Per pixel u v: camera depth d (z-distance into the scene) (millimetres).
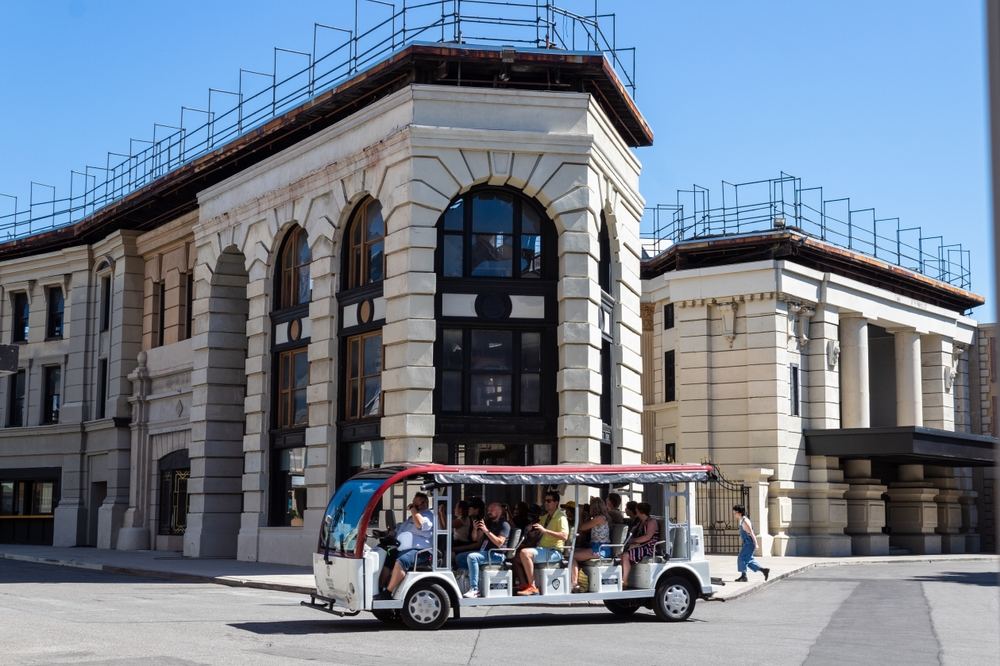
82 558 35406
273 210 33219
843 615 19422
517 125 28109
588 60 28203
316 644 14422
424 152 27453
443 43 27906
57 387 48156
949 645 15055
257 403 33188
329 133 30703
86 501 45406
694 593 18234
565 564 17484
